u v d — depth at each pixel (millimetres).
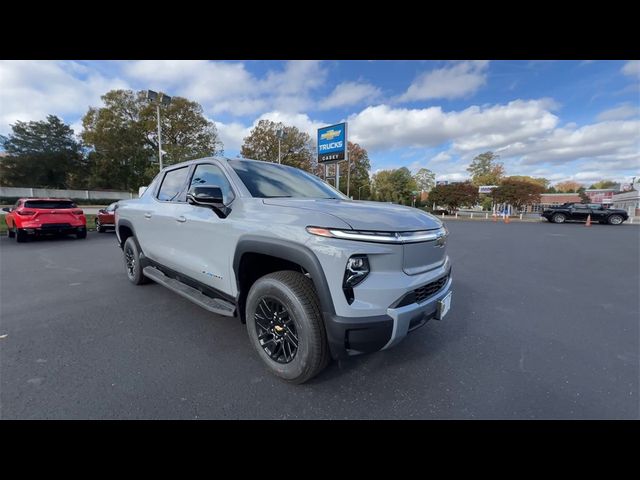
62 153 38094
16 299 3973
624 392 2158
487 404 2018
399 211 2312
